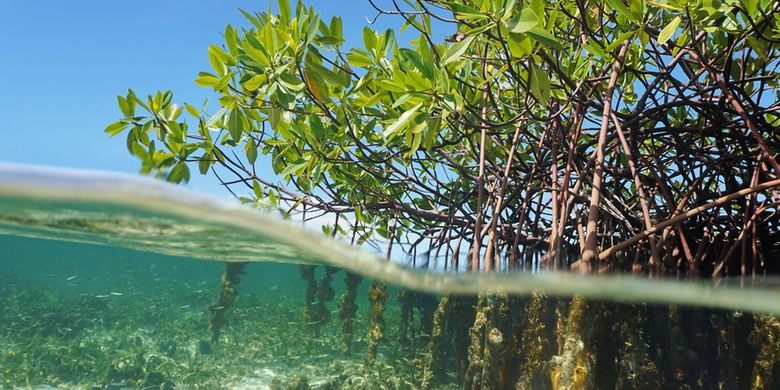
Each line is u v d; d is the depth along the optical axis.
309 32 1.46
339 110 1.67
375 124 1.69
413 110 1.29
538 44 1.24
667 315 1.33
